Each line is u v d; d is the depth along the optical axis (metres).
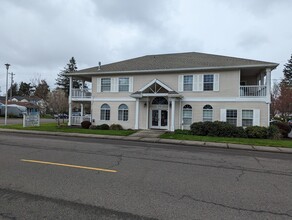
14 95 86.38
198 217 3.68
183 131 17.92
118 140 14.48
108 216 3.65
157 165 7.27
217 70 19.09
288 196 4.74
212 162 8.11
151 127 20.97
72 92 23.36
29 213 3.71
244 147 12.28
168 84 20.47
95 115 22.64
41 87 56.41
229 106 18.72
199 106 19.52
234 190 5.03
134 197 4.46
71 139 14.07
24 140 12.73
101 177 5.72
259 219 3.66
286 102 31.12
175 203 4.21
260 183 5.63
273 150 11.62
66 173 5.98
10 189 4.78
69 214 3.69
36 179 5.44
